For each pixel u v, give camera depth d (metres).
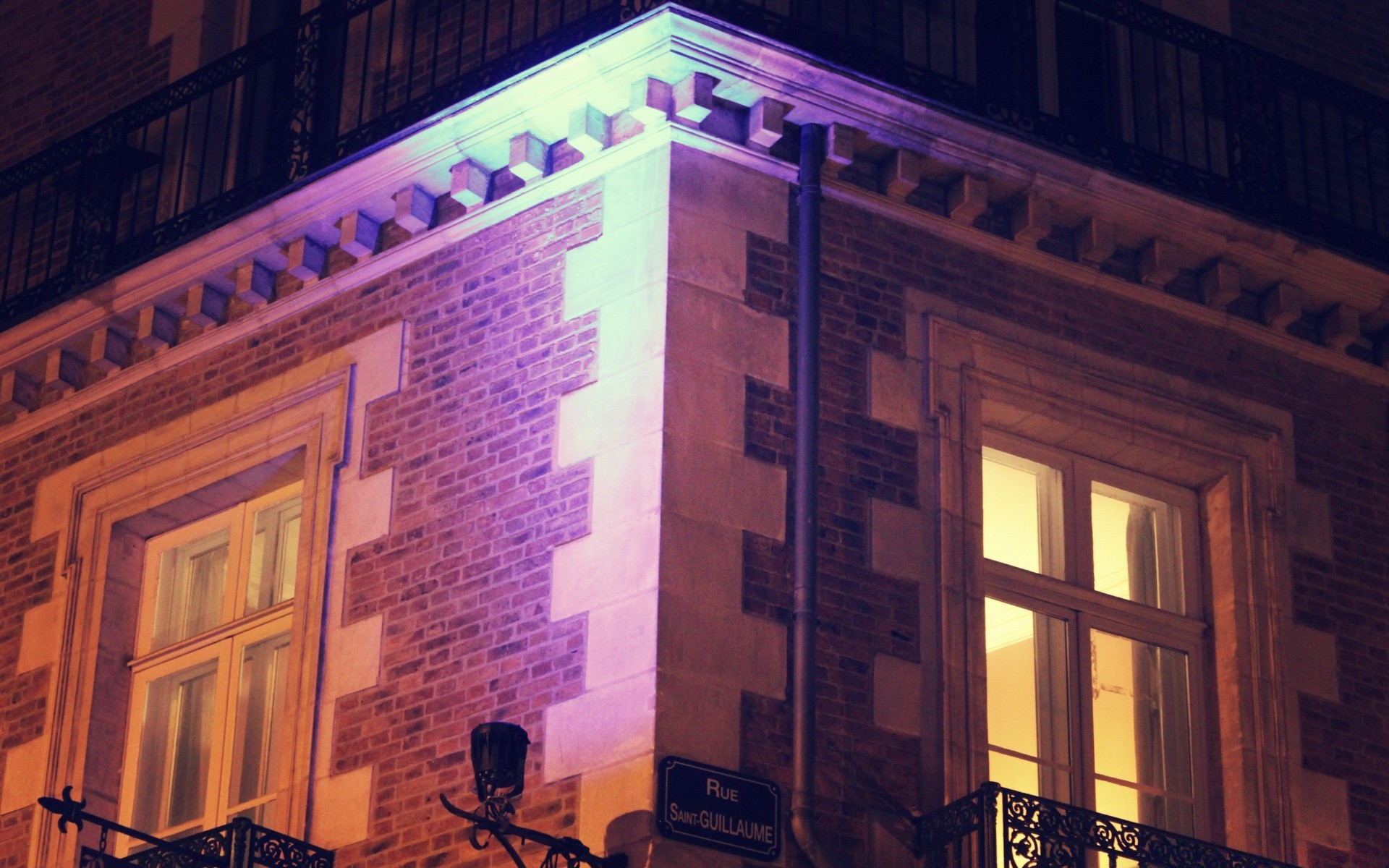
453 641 12.29
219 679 13.52
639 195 12.49
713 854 11.24
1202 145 14.46
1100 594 13.02
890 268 12.87
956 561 12.43
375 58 14.39
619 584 11.73
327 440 13.23
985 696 12.24
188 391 14.04
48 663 13.97
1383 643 13.62
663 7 12.30
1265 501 13.52
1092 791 12.59
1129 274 13.62
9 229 15.62
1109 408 13.22
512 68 13.23
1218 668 13.15
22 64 16.48
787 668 11.78
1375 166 15.13
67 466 14.43
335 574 12.90
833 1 13.45
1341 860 12.93
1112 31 14.77
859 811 11.70
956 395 12.80
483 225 13.13
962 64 13.77
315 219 13.57
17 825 13.66
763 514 11.99
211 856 11.84
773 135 12.62
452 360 12.95
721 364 12.16
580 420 12.24
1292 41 15.43
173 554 14.09
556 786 11.56
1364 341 14.32
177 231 14.30
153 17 15.81
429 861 11.90
